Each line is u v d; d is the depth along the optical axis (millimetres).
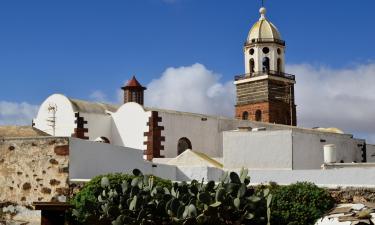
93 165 30109
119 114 54406
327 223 22078
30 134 35281
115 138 54469
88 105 56906
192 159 46344
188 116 54906
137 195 23078
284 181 37594
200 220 22000
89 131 53750
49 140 28422
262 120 89062
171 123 53250
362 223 21094
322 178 36406
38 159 28453
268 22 92125
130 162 33844
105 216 23047
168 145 52750
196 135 55344
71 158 28281
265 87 89312
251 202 22234
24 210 28344
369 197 24406
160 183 25375
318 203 23828
